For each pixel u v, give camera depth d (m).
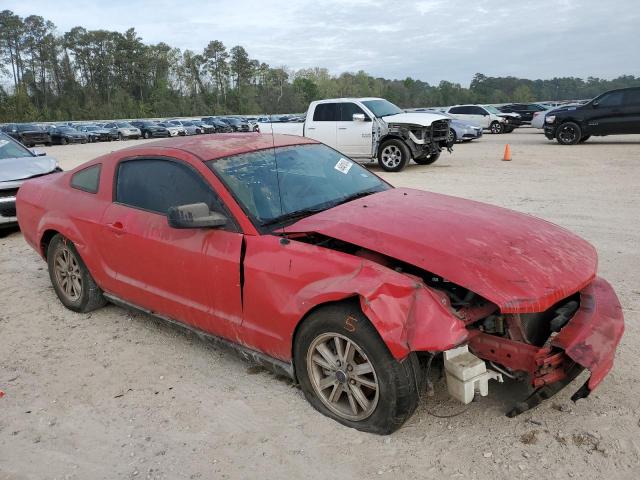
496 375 2.91
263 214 3.50
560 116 19.80
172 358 4.02
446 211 3.54
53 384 3.71
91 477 2.78
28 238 5.32
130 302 4.38
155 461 2.87
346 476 2.69
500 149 19.66
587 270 3.11
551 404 3.19
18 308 5.14
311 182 3.95
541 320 3.16
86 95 113.50
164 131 48.66
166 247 3.76
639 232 6.82
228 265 3.38
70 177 4.95
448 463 2.74
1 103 94.00
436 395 3.31
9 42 111.50
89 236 4.43
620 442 2.83
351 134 14.74
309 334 3.05
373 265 2.90
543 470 2.65
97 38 117.00
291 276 3.09
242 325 3.41
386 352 2.75
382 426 2.89
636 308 4.47
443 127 14.97
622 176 11.52
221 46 109.75
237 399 3.42
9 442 3.10
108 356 4.09
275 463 2.81
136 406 3.40
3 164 8.31
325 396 3.17
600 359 2.76
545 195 9.59
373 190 4.18
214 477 2.73
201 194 3.66
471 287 2.71
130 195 4.21
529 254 3.05
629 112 18.44
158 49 121.94
